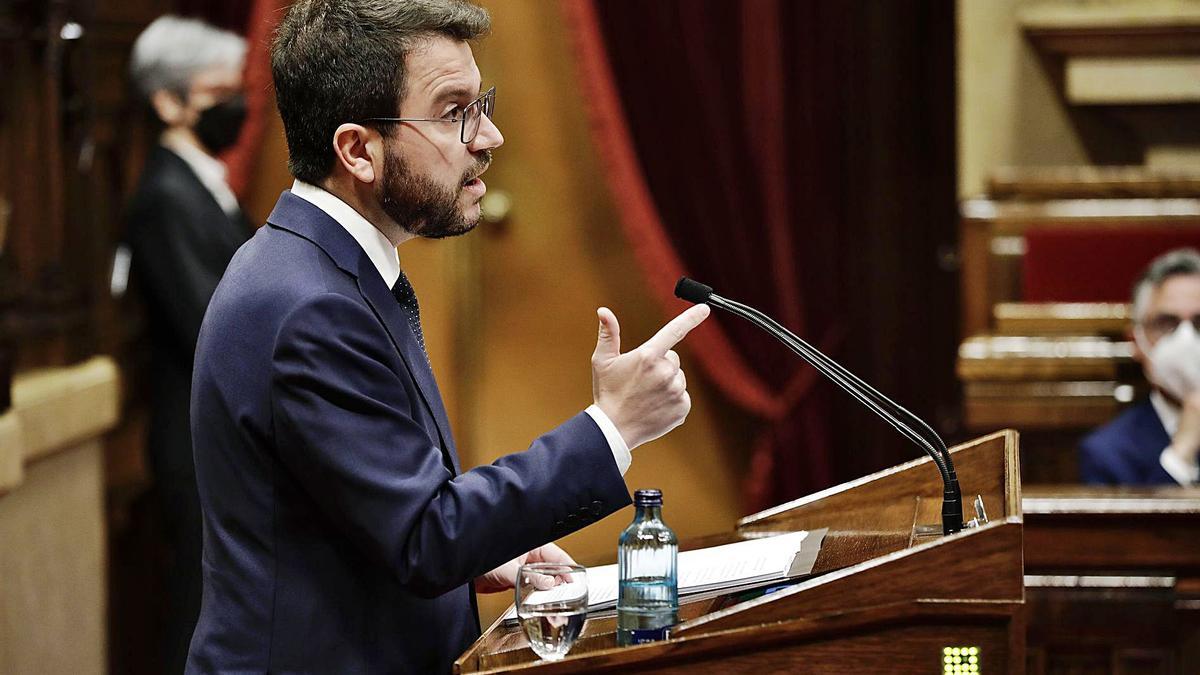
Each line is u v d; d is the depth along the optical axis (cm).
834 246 1869
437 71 646
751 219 1864
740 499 1936
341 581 630
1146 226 1688
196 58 1501
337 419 602
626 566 604
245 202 1920
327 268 642
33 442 1308
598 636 604
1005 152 1780
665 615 600
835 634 553
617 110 1872
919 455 1861
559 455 614
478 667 584
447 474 613
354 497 598
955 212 1866
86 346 1549
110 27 1681
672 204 1873
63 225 1522
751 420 1930
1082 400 1689
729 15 1850
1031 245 1705
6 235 1422
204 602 658
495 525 596
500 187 1962
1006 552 547
